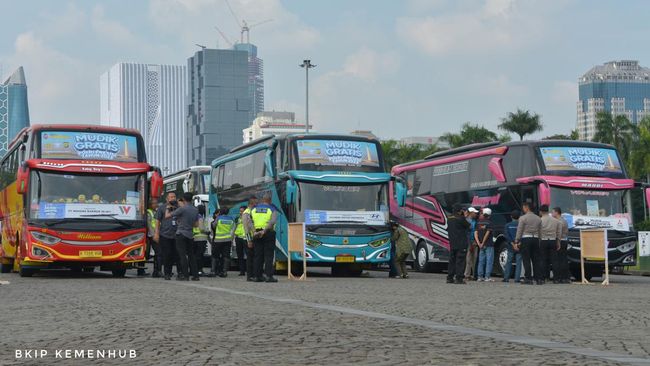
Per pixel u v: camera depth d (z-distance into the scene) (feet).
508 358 42.16
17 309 72.49
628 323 60.90
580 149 142.00
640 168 391.65
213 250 139.03
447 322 61.05
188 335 52.42
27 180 126.52
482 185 152.25
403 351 44.91
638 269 183.42
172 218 121.60
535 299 86.79
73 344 48.78
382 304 78.02
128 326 58.03
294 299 83.51
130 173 129.90
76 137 130.11
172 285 108.27
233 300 81.66
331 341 49.19
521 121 422.00
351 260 140.67
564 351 44.83
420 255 173.17
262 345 47.52
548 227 125.39
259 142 159.12
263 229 117.70
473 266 139.85
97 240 126.82
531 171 140.67
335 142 144.05
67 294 91.04
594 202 139.44
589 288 110.73
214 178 185.57
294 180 140.46
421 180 173.88
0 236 158.51
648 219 266.36
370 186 143.33
